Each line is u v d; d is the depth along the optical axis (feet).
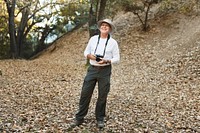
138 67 44.42
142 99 27.61
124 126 18.69
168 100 26.86
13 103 24.43
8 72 45.37
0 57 77.25
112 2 56.75
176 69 38.73
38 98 27.09
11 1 71.77
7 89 31.55
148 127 18.58
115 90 32.55
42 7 76.02
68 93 30.55
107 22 17.33
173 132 17.69
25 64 55.31
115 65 47.80
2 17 79.71
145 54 50.47
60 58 61.93
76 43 68.54
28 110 21.95
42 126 17.98
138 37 58.39
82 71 46.14
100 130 17.72
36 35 85.97
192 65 38.47
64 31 83.51
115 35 62.28
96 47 17.51
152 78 36.99
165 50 49.60
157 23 61.00
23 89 31.99
